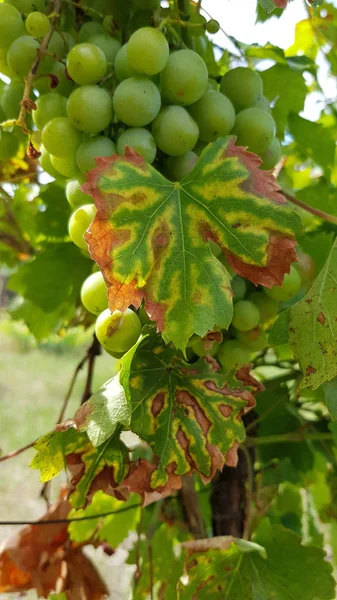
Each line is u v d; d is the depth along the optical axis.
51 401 1.33
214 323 0.15
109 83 0.19
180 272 0.16
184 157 0.19
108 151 0.18
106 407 0.16
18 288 0.27
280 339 0.18
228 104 0.19
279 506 0.30
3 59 0.21
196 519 0.26
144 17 0.21
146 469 0.18
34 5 0.20
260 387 0.19
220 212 0.16
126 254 0.15
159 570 0.26
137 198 0.16
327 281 0.18
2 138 0.23
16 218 0.30
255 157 0.16
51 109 0.19
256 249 0.16
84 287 0.18
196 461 0.18
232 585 0.21
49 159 0.20
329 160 0.28
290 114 0.28
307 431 0.27
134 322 0.17
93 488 0.18
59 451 0.18
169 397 0.18
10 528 0.73
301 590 0.21
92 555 0.67
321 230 0.26
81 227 0.17
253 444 0.26
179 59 0.18
